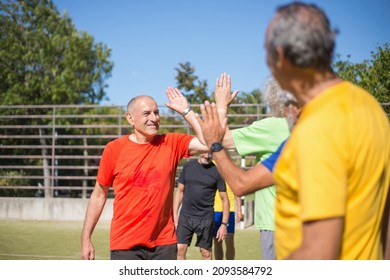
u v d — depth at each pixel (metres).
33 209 16.48
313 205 1.71
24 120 22.77
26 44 29.12
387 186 2.02
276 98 3.77
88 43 32.44
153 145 5.08
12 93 26.77
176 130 19.97
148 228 4.92
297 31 1.82
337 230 1.72
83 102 31.77
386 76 16.00
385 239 2.12
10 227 14.47
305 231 1.75
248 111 23.72
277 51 1.88
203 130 2.75
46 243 11.60
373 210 1.92
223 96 3.47
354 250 1.89
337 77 1.99
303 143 1.78
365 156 1.82
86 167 16.66
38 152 22.31
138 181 4.95
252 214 15.63
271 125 3.81
